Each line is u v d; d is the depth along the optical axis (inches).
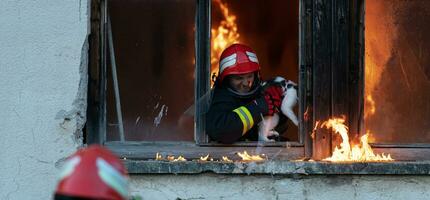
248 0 584.4
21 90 424.8
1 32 423.8
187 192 430.6
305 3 443.8
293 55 547.2
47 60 425.1
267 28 563.5
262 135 454.6
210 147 446.0
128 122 449.4
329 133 441.7
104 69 441.4
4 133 424.5
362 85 445.4
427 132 457.4
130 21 452.1
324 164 429.1
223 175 430.9
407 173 430.3
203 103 448.5
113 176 251.4
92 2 438.9
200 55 447.8
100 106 439.8
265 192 431.5
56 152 426.0
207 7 447.8
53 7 424.8
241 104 453.7
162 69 453.1
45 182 426.3
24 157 425.7
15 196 426.3
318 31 441.1
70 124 426.0
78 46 426.0
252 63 454.6
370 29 454.0
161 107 452.1
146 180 430.0
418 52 458.0
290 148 446.3
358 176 432.8
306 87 443.8
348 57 443.2
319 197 432.5
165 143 448.5
